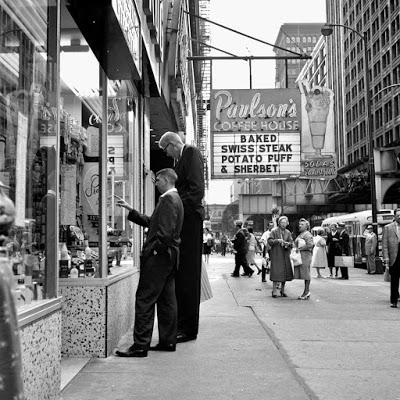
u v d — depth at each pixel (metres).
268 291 12.97
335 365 5.28
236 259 17.98
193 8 21.11
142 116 8.75
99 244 5.71
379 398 4.23
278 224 11.62
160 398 4.15
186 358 5.50
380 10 74.81
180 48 12.89
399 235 9.99
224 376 4.81
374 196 22.39
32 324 3.17
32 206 3.79
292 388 4.46
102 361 5.32
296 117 18.55
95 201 5.82
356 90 87.88
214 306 9.93
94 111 5.94
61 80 5.55
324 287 14.23
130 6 5.91
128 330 6.85
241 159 18.59
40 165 3.88
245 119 18.59
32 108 3.94
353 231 27.28
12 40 3.63
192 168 6.44
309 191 40.12
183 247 6.46
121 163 7.12
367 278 18.05
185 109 16.89
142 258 5.76
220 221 144.38
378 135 76.19
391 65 70.38
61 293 5.48
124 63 6.12
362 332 7.14
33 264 3.65
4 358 1.59
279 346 6.15
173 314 5.87
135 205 8.21
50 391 3.49
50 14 4.07
